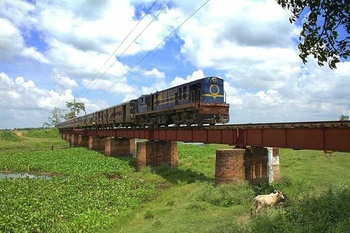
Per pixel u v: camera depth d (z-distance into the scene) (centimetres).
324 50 681
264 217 1439
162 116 3838
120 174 3928
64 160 5219
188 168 3925
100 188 2992
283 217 1369
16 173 4400
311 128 1789
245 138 2402
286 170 3344
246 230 1369
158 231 1628
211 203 2109
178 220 1797
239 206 2003
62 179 3478
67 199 2525
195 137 3073
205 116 2955
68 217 2100
